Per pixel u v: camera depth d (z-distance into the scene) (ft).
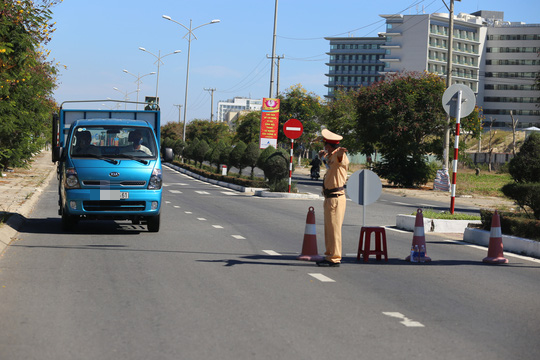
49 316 21.80
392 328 21.13
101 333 19.77
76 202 44.60
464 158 155.22
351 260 36.27
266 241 43.45
